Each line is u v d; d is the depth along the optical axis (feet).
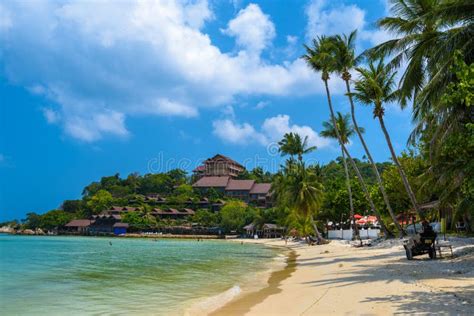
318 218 246.88
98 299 51.93
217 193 504.84
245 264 106.83
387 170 173.88
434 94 59.57
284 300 46.73
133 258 130.72
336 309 37.45
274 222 384.88
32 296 54.65
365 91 111.86
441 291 40.57
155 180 578.25
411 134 70.79
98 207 501.97
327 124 178.29
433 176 86.38
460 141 61.57
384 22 84.28
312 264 95.91
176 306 46.78
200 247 226.17
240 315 39.93
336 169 370.94
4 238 406.00
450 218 139.74
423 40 71.36
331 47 137.18
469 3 57.31
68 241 323.78
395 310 34.17
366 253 110.32
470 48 58.34
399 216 191.01
